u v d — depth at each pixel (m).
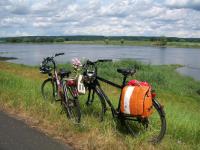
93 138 2.57
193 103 9.48
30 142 2.51
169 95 10.03
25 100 3.75
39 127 2.92
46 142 2.54
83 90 2.96
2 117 3.22
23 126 2.93
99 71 13.25
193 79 16.67
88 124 2.85
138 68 18.48
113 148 2.39
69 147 2.47
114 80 11.59
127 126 2.67
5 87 4.62
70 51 56.06
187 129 2.93
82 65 3.01
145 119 2.55
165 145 2.47
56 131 2.81
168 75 16.62
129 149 2.39
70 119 2.99
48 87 4.04
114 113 2.71
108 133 2.61
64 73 3.27
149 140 2.51
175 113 4.16
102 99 2.90
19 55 40.88
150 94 2.44
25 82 5.16
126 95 2.49
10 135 2.66
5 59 31.83
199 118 4.42
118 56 40.94
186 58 40.88
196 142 2.71
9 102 3.73
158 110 2.50
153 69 18.92
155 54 50.44
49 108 3.38
